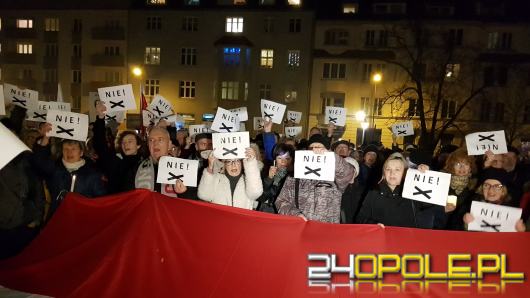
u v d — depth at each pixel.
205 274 4.00
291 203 4.88
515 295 4.05
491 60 38.88
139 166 5.64
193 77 42.41
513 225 4.40
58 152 6.93
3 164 2.71
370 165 8.12
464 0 40.84
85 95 44.22
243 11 41.34
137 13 42.66
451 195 5.50
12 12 45.12
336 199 4.84
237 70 41.25
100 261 4.02
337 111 9.70
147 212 4.22
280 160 5.81
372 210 4.89
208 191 5.14
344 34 40.91
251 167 4.99
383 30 40.16
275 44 41.22
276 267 4.04
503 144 6.44
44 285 3.96
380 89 40.19
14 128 7.03
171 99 42.75
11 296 3.84
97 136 6.18
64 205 4.46
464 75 38.12
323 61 41.12
